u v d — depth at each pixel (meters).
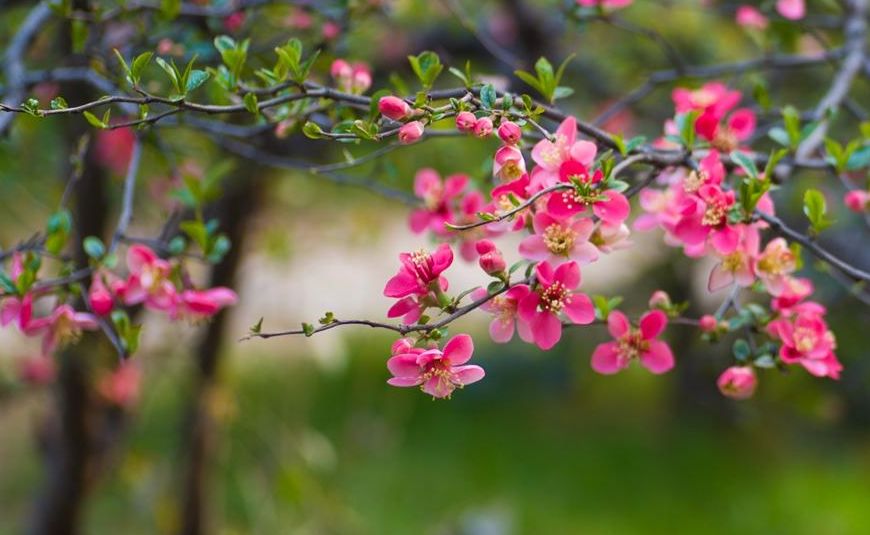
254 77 1.69
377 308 4.44
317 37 1.79
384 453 3.93
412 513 3.58
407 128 1.45
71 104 1.89
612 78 2.54
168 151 1.76
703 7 2.12
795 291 1.56
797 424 3.94
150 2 1.74
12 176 1.97
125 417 2.41
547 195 1.47
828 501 3.77
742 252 1.54
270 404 3.17
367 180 1.79
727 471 4.00
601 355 1.55
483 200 1.63
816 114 1.75
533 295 1.47
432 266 1.45
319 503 3.01
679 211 1.54
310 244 2.95
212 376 2.44
